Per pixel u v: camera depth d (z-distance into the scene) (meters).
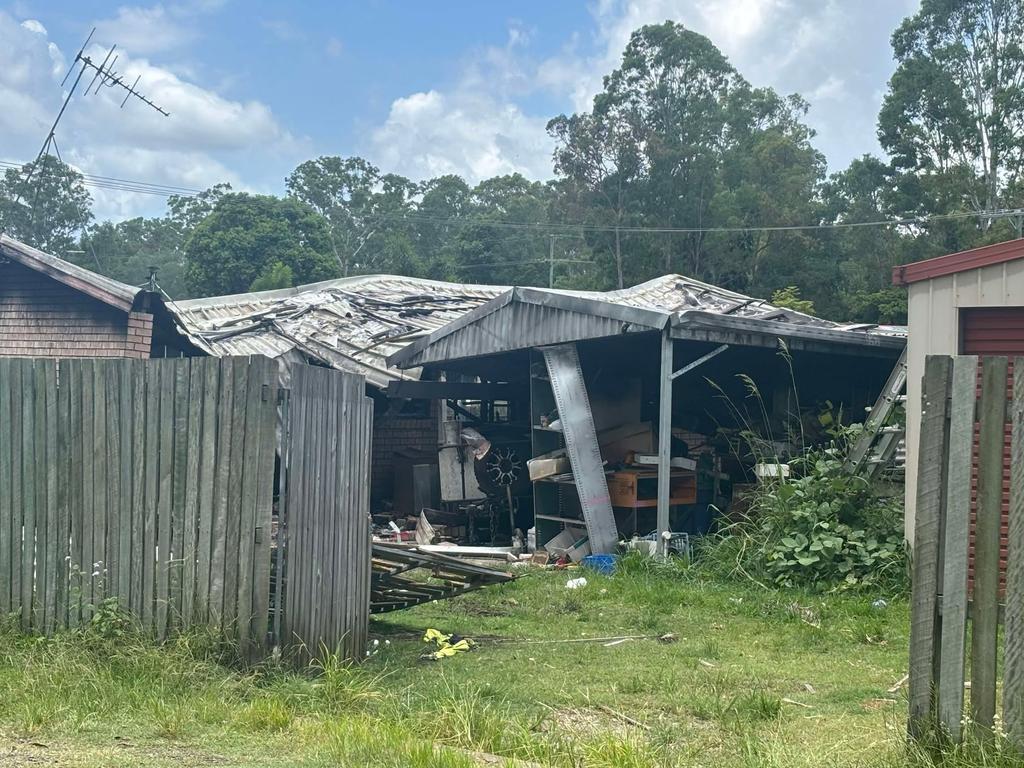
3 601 6.21
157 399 5.98
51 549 6.13
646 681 6.37
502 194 63.75
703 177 42.78
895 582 9.42
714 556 10.93
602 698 5.94
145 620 5.91
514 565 11.87
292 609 5.93
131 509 6.00
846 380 15.55
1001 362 3.96
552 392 13.27
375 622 8.52
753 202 42.12
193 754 4.15
